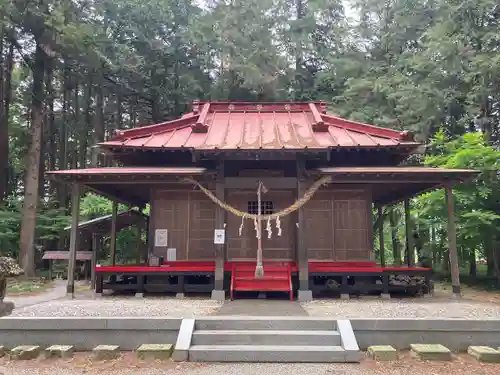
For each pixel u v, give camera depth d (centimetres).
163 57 2983
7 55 2480
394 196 1673
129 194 1631
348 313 909
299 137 1328
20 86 2745
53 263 2303
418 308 999
